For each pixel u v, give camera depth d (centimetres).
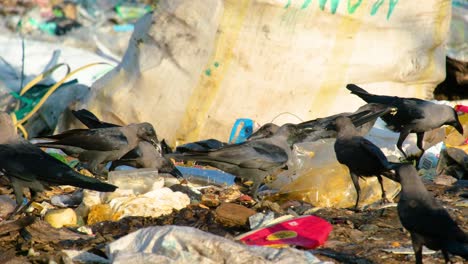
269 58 1288
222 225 924
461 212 994
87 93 1496
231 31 1288
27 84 1605
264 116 1313
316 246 842
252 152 993
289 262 718
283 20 1276
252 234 859
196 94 1324
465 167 1212
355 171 934
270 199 1051
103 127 1212
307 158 1085
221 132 1330
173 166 1131
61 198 1053
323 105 1320
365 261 810
